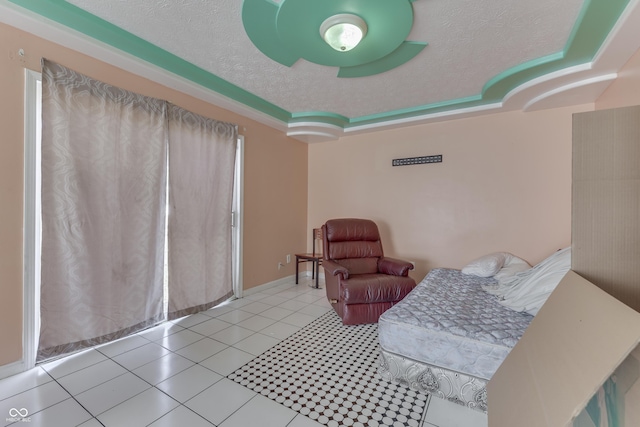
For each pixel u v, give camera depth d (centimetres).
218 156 288
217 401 150
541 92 249
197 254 270
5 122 166
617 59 195
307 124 358
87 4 159
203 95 266
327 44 190
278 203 382
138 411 142
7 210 168
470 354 145
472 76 240
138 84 226
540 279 183
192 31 183
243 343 217
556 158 278
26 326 175
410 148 356
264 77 245
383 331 171
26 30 171
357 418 139
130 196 218
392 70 230
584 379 48
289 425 134
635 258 70
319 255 400
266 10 162
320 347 213
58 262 183
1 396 151
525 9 160
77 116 188
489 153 309
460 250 326
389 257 351
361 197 393
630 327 46
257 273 352
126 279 217
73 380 167
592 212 75
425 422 136
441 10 161
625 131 71
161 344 213
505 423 70
